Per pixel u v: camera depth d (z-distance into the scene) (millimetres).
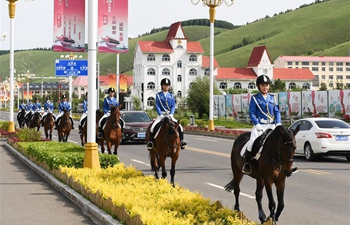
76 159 15625
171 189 11500
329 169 18375
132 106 79062
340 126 21109
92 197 11031
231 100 62188
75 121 70062
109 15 20125
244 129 46500
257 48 127875
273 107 9836
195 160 21516
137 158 22250
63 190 13203
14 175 16875
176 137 13320
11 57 37406
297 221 9938
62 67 47812
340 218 10180
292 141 8609
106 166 15891
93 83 15297
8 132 35781
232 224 8281
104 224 9398
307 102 46125
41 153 17750
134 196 10578
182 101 82750
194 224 8359
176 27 113438
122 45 20359
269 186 8984
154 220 8125
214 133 39094
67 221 10102
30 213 10852
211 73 40812
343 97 40875
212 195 12977
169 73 113062
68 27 18875
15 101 133750
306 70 130000
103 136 20312
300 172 17484
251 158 9484
